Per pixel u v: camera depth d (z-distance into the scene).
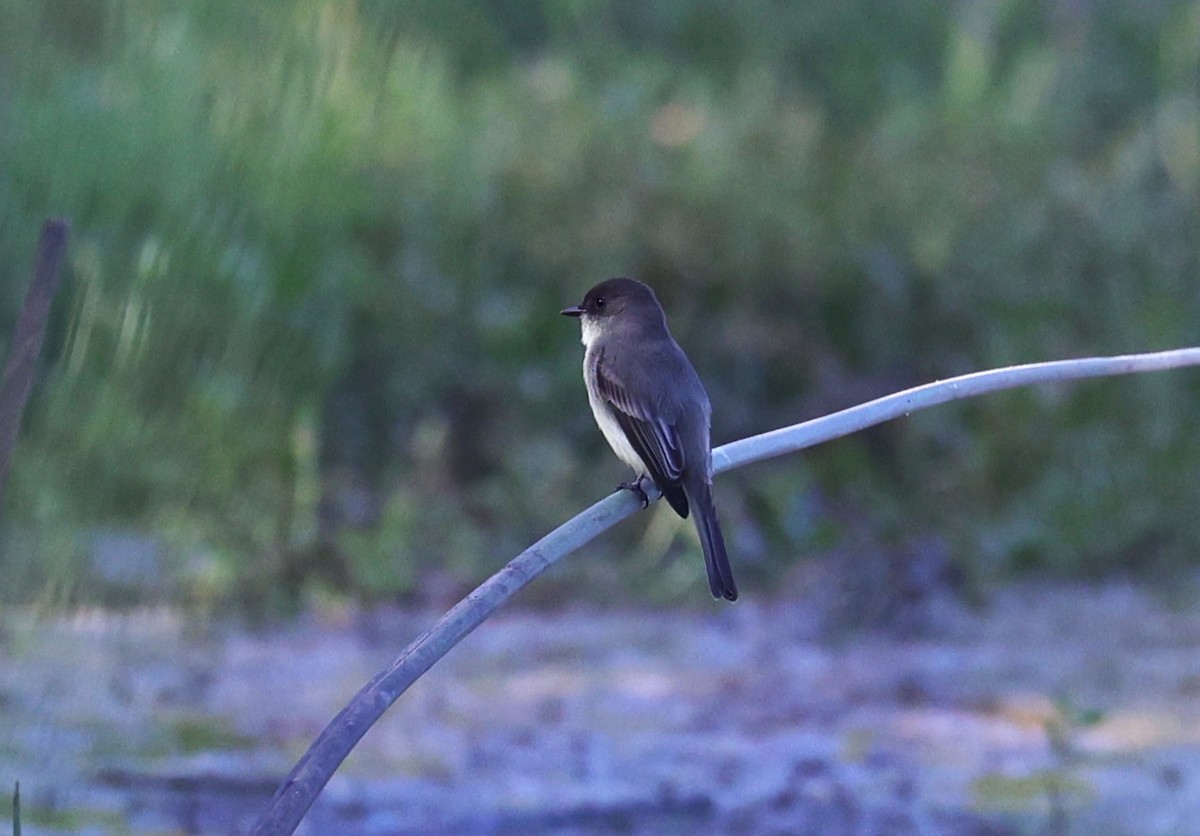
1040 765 11.00
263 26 12.80
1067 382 17.08
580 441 16.86
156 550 13.27
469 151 18.42
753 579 15.44
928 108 21.67
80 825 9.58
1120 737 11.59
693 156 18.91
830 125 21.83
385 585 14.63
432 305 17.06
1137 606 14.90
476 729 11.72
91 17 12.01
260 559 14.27
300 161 13.30
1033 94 22.08
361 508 15.82
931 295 17.78
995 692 12.59
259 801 10.16
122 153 11.82
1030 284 17.75
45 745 10.67
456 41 21.09
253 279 12.87
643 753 11.17
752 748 11.36
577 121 19.44
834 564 15.05
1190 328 17.41
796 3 24.59
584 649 13.71
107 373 11.38
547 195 18.16
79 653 12.23
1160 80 23.86
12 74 11.49
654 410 8.85
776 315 17.73
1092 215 18.34
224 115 12.43
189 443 13.34
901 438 17.03
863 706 12.24
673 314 17.39
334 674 12.77
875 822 9.98
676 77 22.91
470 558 15.27
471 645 13.83
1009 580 15.63
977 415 17.27
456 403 16.94
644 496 8.84
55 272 6.50
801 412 17.03
